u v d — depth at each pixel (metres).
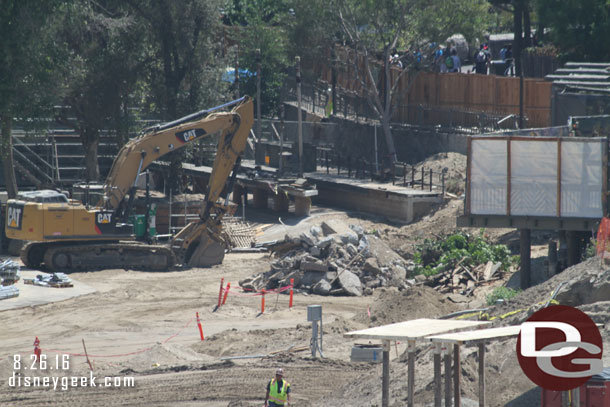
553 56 104.38
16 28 84.94
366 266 71.06
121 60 101.69
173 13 99.88
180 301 66.00
